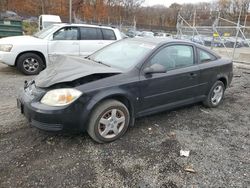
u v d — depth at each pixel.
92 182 2.67
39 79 3.43
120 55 4.11
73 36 7.82
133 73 3.61
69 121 3.12
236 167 3.08
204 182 2.77
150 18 65.19
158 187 2.66
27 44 7.21
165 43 4.10
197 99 4.75
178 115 4.64
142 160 3.11
